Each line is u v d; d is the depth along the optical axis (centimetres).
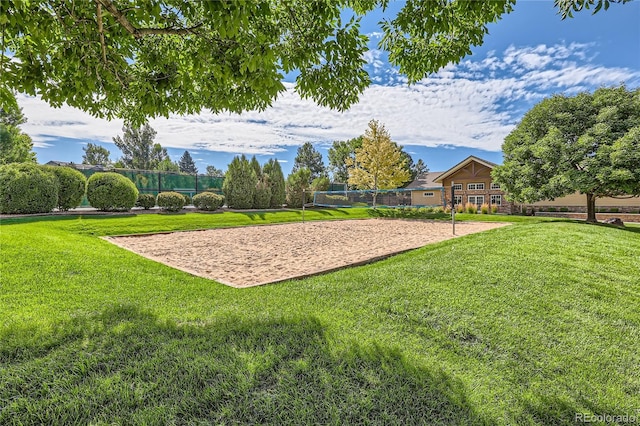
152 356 224
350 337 259
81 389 186
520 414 177
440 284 400
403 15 308
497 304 336
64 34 329
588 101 1211
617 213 1905
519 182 1323
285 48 340
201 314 305
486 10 280
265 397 183
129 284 404
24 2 269
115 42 383
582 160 1126
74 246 600
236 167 1914
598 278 425
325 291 385
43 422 162
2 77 307
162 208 1561
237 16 224
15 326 263
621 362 235
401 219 1881
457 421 170
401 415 173
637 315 315
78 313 299
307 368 213
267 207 2062
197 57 325
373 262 591
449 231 1196
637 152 981
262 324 282
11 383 190
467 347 251
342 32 325
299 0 321
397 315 309
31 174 1091
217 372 206
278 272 521
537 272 444
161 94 410
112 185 1315
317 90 366
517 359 236
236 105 434
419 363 224
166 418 166
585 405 188
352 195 2500
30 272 415
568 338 268
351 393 189
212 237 978
